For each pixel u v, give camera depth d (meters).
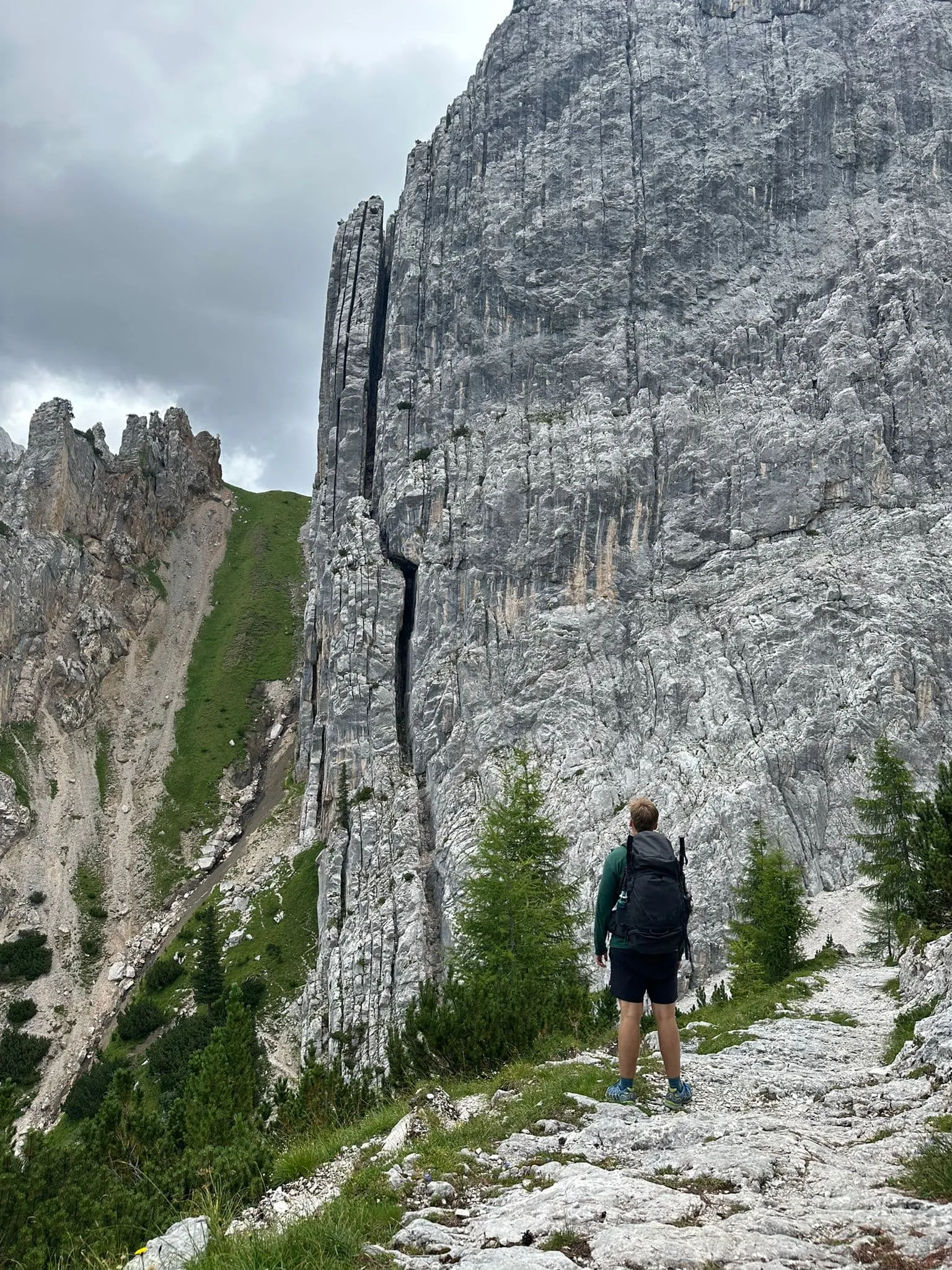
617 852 11.20
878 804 47.34
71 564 156.88
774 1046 17.48
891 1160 8.53
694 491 97.44
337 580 110.88
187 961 95.56
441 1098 13.19
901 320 98.00
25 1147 11.41
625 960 11.03
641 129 118.12
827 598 83.75
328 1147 12.21
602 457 99.69
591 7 127.31
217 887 109.25
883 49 116.94
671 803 77.25
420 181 128.62
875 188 110.00
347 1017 77.81
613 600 95.25
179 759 137.50
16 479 162.38
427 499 107.50
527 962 39.25
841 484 92.25
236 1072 16.61
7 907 110.94
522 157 121.06
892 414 94.50
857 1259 5.95
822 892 69.31
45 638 148.25
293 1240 7.00
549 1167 8.77
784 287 107.44
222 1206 10.33
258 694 150.88
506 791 47.91
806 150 113.56
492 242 116.62
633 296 110.19
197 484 194.62
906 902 44.12
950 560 85.31
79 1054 91.25
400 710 105.44
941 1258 5.88
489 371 111.62
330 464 130.50
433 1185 8.63
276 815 119.00
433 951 80.75
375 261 138.12
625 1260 5.95
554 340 110.50
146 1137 13.62
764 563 91.12
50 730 139.88
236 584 177.25
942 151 109.31
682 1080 13.70
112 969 102.31
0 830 120.06
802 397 97.75
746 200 112.75
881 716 76.75
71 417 169.38
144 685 152.88
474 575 100.94
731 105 118.44
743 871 67.56
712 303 108.56
